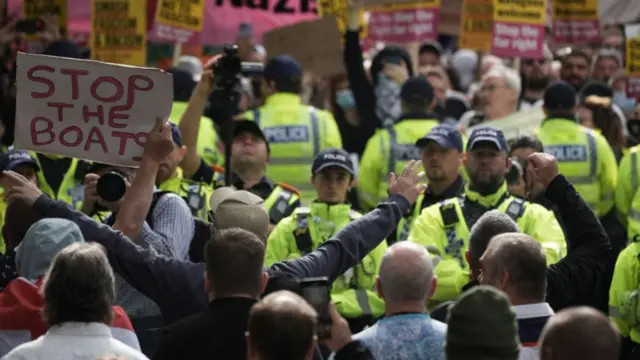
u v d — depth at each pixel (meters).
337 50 31.73
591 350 12.50
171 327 14.80
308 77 35.97
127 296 17.94
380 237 17.55
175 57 34.31
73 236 15.81
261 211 16.83
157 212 18.62
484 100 32.16
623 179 28.77
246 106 36.28
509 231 17.58
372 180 28.52
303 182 29.16
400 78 33.09
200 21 33.12
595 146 29.05
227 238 14.81
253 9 35.59
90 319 14.05
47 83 16.97
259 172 25.25
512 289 15.49
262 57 37.22
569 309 12.79
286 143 29.06
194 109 22.83
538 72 36.62
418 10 36.50
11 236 17.31
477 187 21.88
